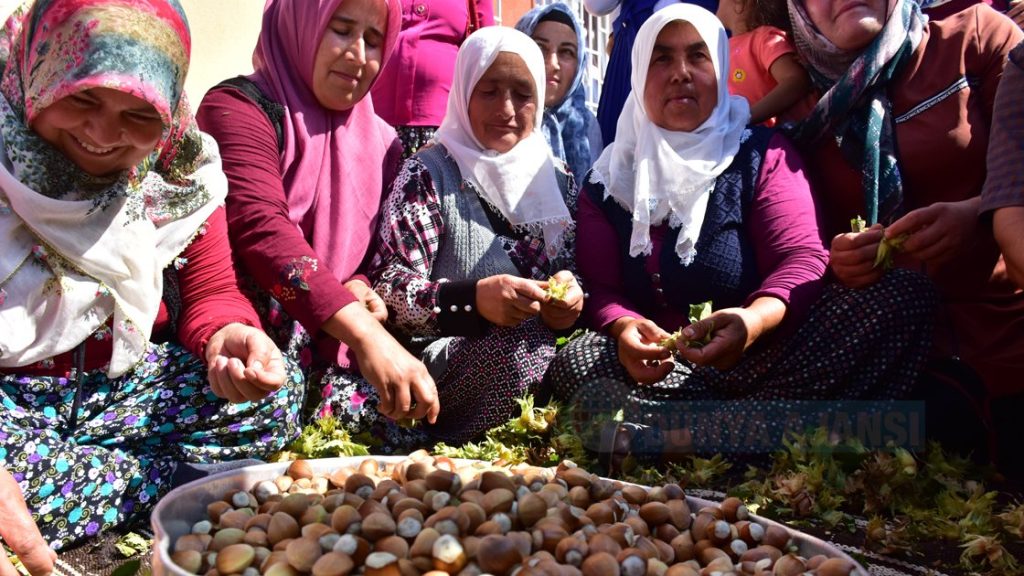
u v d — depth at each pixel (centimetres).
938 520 225
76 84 196
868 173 300
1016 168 232
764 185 296
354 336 242
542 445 275
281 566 140
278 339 282
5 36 220
